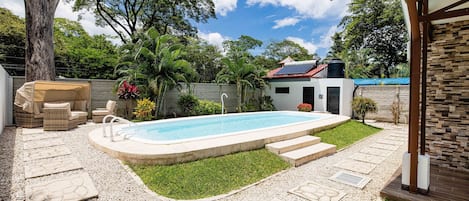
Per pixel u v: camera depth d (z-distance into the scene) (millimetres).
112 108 10117
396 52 23312
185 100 12828
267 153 5590
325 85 14195
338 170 4941
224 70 15438
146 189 3723
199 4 20406
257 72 15391
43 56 10203
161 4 18969
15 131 7750
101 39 22453
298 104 15531
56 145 5883
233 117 11367
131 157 4523
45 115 7793
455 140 4703
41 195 3344
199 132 8062
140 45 12258
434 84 4914
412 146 3588
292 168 5082
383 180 4367
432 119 4961
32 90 8352
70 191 3488
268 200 3592
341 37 27922
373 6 22641
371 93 13430
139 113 10711
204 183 4074
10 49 16594
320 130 7957
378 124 12008
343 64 15164
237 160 4992
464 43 4547
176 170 4297
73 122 8445
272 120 11289
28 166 4395
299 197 3691
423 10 3775
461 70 4598
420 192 3582
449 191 3656
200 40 26625
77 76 19250
